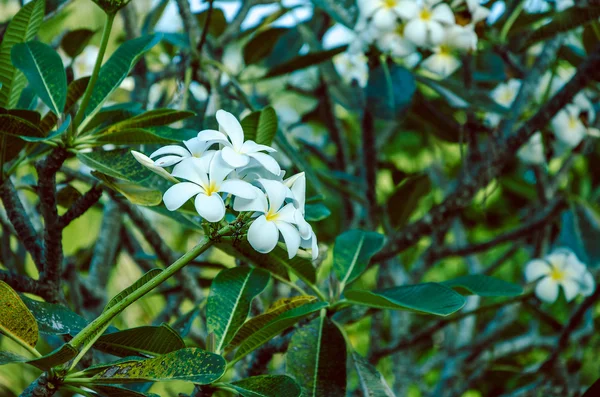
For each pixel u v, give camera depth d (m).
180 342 1.22
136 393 1.15
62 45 1.79
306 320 1.44
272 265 1.41
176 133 1.34
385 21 1.73
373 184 2.07
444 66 1.91
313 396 1.30
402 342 2.06
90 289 1.96
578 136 2.02
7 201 1.41
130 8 1.95
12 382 1.98
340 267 1.44
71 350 1.11
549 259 1.99
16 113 1.28
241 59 2.47
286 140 1.66
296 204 1.17
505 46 2.16
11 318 1.15
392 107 1.79
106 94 1.35
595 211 2.15
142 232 1.73
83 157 1.31
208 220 1.11
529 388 2.09
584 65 1.78
